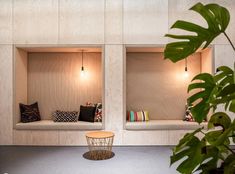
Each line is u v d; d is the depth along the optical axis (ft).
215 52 13.42
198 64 15.56
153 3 13.44
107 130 13.56
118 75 13.53
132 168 10.11
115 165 10.48
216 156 3.27
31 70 15.64
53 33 13.53
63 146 13.57
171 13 13.42
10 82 13.60
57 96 15.70
